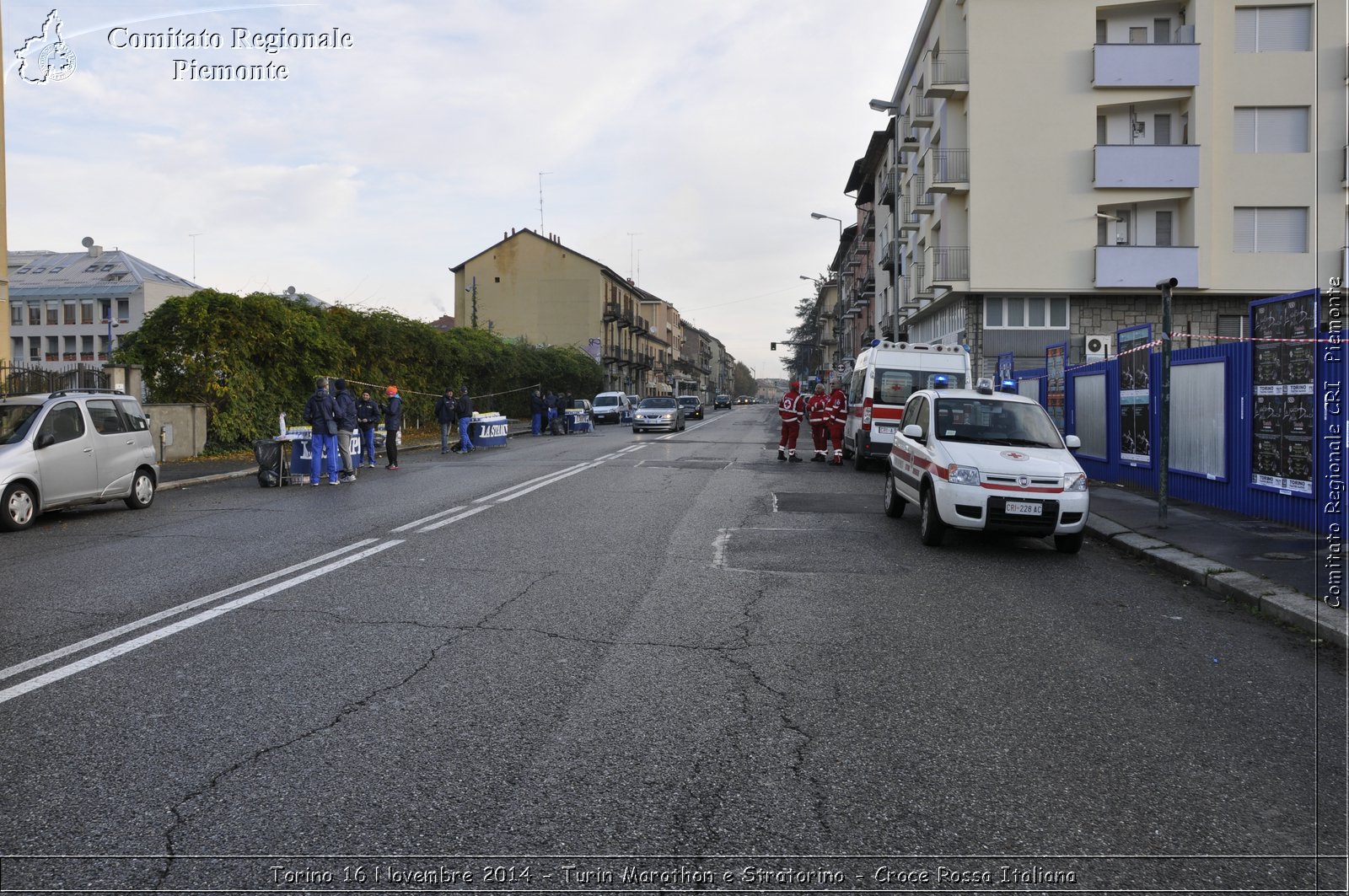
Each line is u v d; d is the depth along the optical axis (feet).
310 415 53.93
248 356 76.48
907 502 38.45
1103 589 25.75
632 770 12.84
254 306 76.38
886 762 13.24
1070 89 101.35
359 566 27.45
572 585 24.82
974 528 30.63
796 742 13.93
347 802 11.79
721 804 11.84
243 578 25.57
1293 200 98.63
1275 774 13.05
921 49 123.54
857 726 14.64
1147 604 23.86
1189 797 12.28
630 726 14.48
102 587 24.39
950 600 23.86
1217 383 39.14
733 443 97.66
